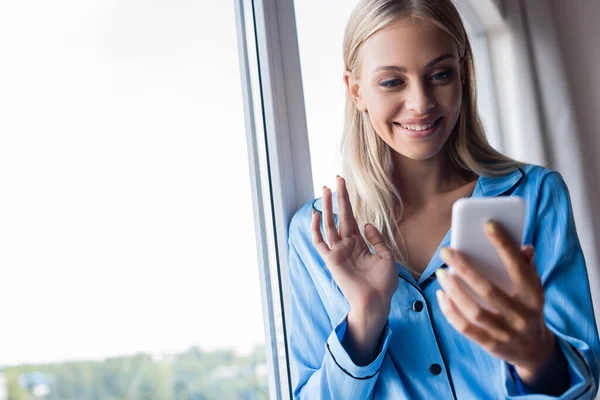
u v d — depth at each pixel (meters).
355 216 1.17
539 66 2.27
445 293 0.78
